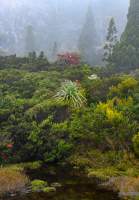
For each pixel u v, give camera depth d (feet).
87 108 54.65
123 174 41.73
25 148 48.47
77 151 48.60
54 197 34.71
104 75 88.99
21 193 35.91
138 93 56.90
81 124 50.88
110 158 46.19
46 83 71.26
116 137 48.57
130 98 54.85
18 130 50.62
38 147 48.78
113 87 59.77
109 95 58.23
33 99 62.13
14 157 47.19
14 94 68.23
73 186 38.17
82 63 100.53
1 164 45.44
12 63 96.94
